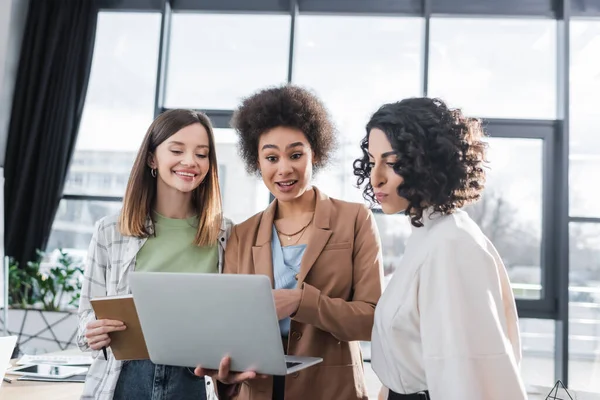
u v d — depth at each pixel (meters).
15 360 2.51
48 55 5.20
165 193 1.81
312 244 1.63
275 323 1.23
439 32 5.16
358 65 5.23
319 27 5.29
